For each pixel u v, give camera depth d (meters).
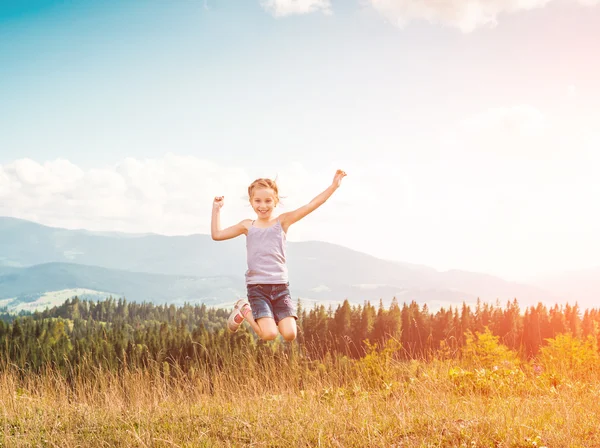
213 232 4.91
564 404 6.53
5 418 6.64
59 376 7.93
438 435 5.38
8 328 65.50
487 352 9.79
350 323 64.19
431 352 9.27
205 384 7.62
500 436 5.34
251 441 5.64
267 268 4.74
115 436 5.86
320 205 4.82
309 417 6.27
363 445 5.33
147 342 56.94
